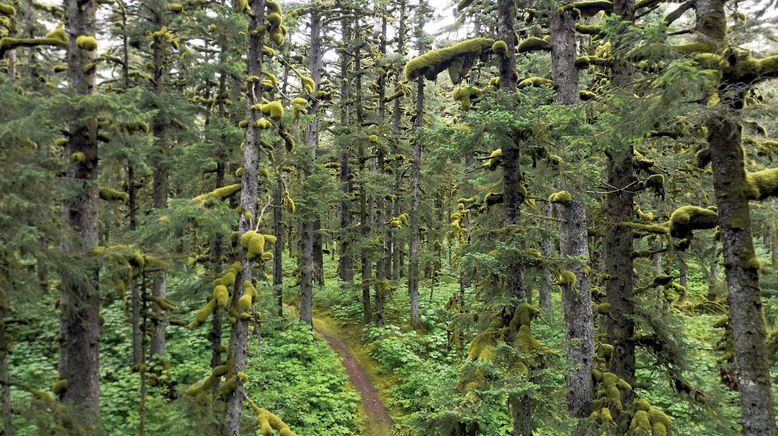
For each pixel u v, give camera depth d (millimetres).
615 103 6629
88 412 7727
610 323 9992
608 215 9992
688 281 23078
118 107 7320
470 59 9156
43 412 6902
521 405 8062
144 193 19109
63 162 8008
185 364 13484
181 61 14906
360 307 22703
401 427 13578
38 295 7352
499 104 8203
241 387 8062
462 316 9305
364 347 19016
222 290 7691
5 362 7988
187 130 15172
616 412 8852
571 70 9891
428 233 23328
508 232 8547
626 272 9727
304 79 9484
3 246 6164
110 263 7719
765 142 8188
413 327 20469
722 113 5906
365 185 18891
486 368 7430
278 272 20500
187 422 7781
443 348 18531
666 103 5918
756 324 6336
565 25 9922
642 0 9023
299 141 18125
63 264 7168
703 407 9078
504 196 8836
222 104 14836
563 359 8250
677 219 8242
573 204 9859
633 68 9133
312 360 16609
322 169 19312
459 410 7395
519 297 8453
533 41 10195
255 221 8539
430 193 22562
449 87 31984
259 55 8539
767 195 6383
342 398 14750
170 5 13344
